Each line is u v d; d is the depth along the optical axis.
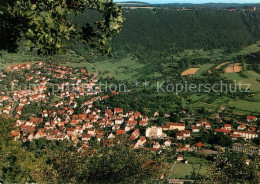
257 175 13.00
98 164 15.47
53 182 15.56
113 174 15.14
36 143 57.62
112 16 9.01
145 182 15.14
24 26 7.43
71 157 15.95
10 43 7.54
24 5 7.64
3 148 23.11
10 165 22.70
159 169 15.40
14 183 20.56
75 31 9.03
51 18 7.59
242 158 13.38
